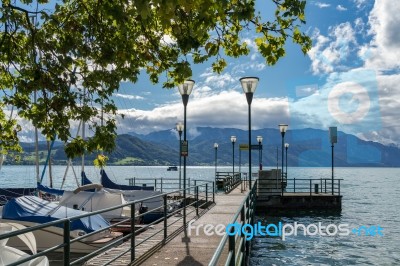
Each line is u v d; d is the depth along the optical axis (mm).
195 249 11398
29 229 5238
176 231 14344
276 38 7234
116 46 7516
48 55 7043
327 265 17797
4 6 6582
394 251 20672
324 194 34719
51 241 14812
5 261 9438
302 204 33531
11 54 7211
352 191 80000
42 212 15180
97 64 7641
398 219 34750
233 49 8031
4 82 8375
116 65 7773
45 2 7262
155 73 9086
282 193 33688
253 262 17781
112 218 20312
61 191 24750
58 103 6879
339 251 20453
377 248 21312
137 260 10102
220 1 5070
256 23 7211
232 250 6309
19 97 7262
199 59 7766
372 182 133000
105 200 20844
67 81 7062
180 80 8500
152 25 7582
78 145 7070
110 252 11125
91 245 14633
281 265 17531
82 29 7438
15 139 8938
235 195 29953
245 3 5492
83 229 14820
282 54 7289
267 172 34219
